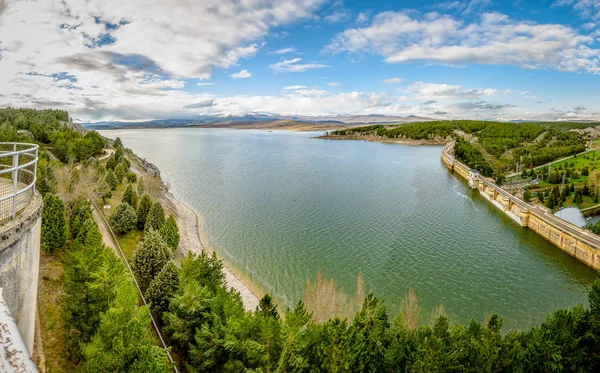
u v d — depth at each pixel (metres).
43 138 99.50
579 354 25.02
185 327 23.97
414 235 68.38
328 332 22.48
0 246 10.01
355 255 58.16
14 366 3.43
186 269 27.83
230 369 21.41
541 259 64.94
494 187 102.38
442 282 51.84
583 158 165.12
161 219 48.94
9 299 10.70
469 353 23.78
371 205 87.06
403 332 26.06
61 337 23.30
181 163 152.25
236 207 81.94
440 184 120.94
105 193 57.31
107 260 23.95
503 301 48.75
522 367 23.39
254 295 45.62
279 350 21.42
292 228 69.00
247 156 183.38
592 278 58.56
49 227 33.47
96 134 113.12
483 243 68.19
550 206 99.56
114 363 16.25
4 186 16.02
